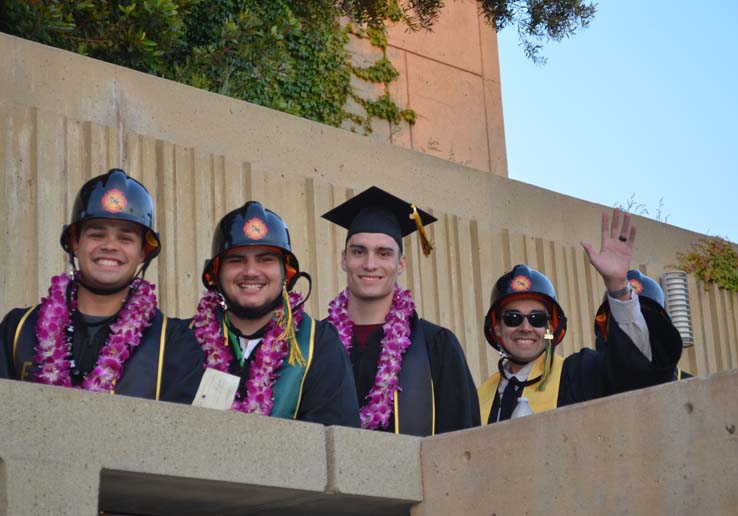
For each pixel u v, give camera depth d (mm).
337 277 10609
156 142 9648
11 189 8656
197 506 4875
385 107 14742
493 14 14945
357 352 6453
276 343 5621
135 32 11445
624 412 4398
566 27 14820
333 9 13859
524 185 12758
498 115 16281
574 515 4465
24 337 5449
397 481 4816
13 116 8820
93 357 5449
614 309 6141
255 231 5672
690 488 4207
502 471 4672
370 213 6645
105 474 4223
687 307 13414
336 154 11000
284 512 5066
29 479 3986
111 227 5457
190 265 9562
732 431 4145
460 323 11648
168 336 5570
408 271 11320
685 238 14258
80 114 9242
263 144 10414
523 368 6918
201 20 12992
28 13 10648
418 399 6273
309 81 13828
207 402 5207
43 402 4062
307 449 4613
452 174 12062
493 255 12164
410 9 15062
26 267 8586
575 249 13039
